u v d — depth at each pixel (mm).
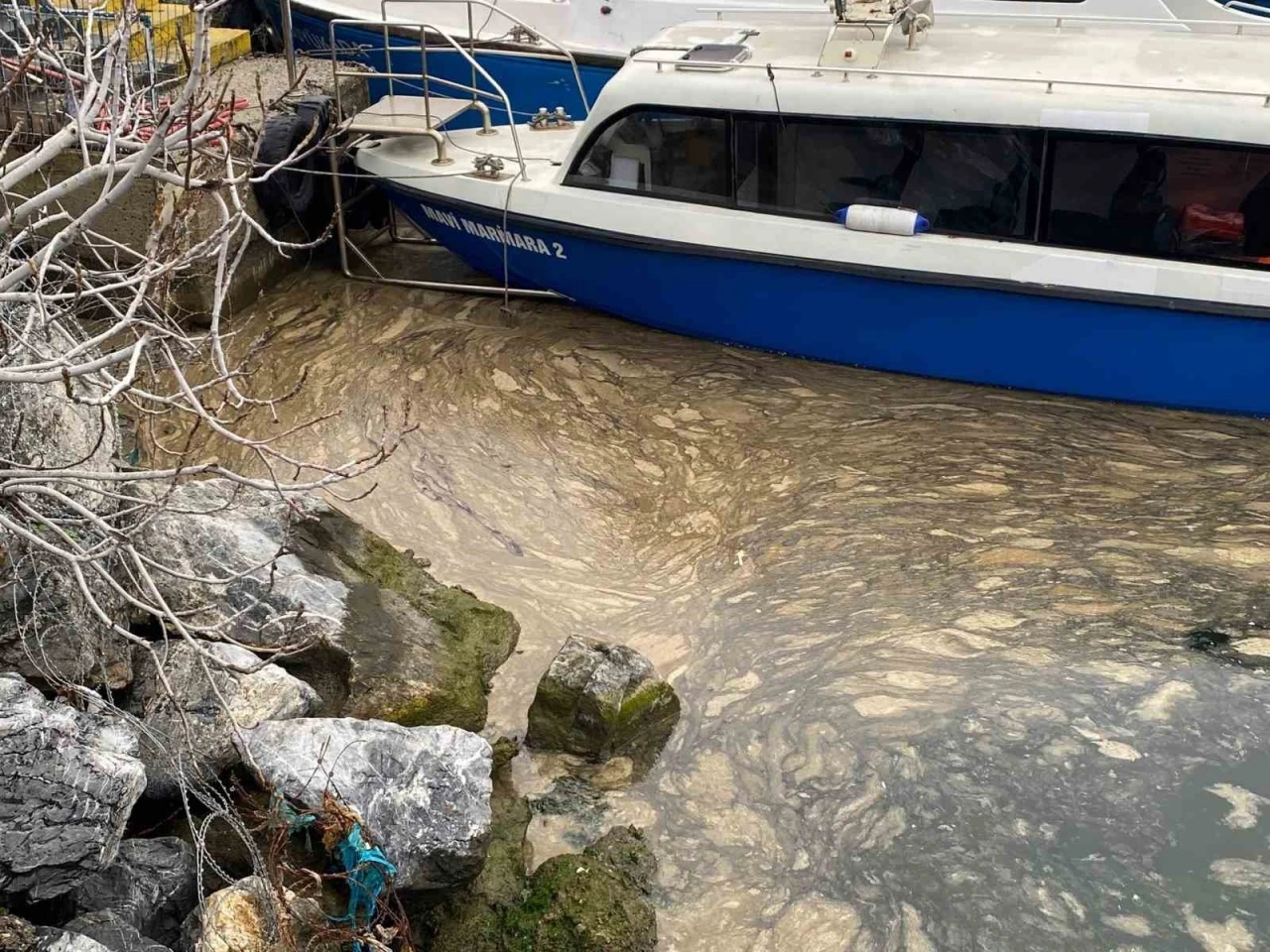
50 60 3850
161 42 7832
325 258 9227
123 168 3951
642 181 7789
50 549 3658
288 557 5203
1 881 3422
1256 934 4242
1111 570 5980
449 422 7207
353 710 4750
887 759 4969
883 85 7117
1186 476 6742
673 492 6711
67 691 4027
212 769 4230
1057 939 4250
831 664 5453
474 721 5023
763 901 4391
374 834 4035
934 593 5867
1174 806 4730
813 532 6336
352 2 10906
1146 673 5344
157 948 3508
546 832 4668
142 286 3619
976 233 7215
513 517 6461
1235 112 6578
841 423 7273
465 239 8516
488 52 10211
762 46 8117
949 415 7355
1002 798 4789
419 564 5914
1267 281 6707
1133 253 6988
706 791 4859
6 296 3531
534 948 4027
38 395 4426
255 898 3729
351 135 9086
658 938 4234
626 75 7633
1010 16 8492
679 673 5422
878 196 7340
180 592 4805
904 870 4512
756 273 7594
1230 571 5953
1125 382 7328
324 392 7426
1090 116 6754
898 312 7457
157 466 6469
